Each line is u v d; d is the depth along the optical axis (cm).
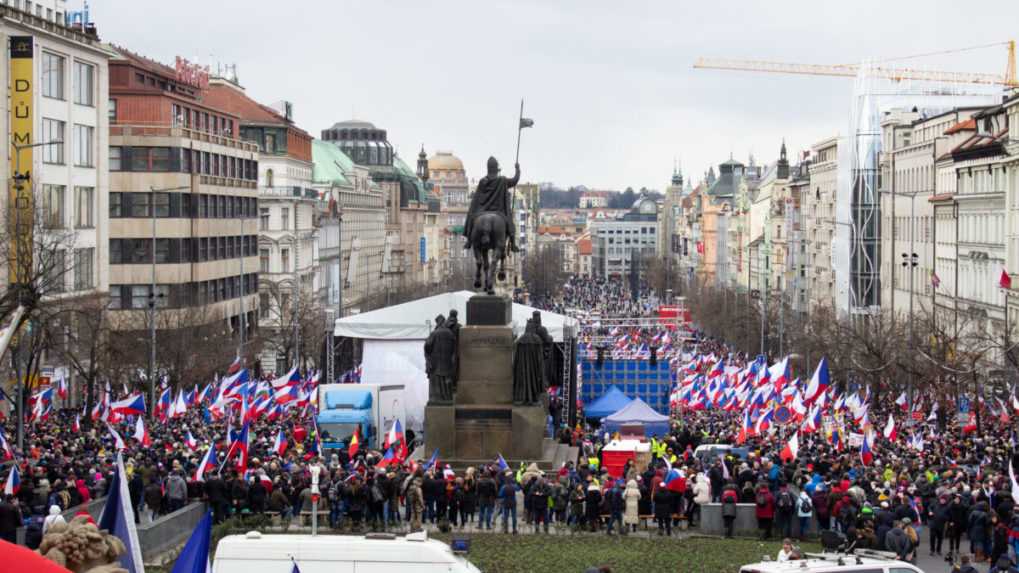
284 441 9550
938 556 7062
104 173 16838
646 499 8044
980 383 15500
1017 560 6328
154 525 6638
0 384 12725
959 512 6938
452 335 8981
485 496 7712
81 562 1753
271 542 4778
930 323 15438
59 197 15462
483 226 9206
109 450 9156
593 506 7669
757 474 7956
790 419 12512
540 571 6431
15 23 14150
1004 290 17750
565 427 11012
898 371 14875
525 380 8950
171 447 9438
